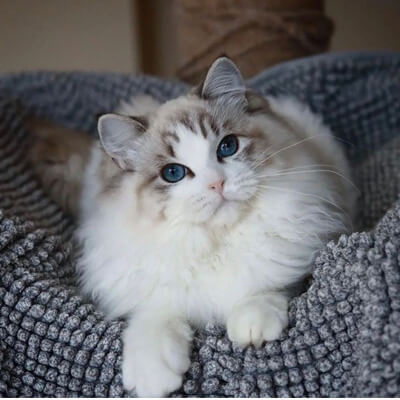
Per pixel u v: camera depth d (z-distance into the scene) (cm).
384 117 76
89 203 62
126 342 46
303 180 54
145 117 54
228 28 81
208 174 50
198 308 51
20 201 63
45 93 80
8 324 47
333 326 44
